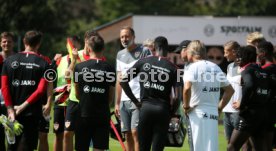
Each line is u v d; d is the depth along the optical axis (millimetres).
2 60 33656
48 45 115312
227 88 32719
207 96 31938
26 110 30734
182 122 36906
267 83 34406
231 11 169500
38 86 30875
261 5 169125
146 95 32906
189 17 91375
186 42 36500
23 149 30641
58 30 137125
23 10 131625
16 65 30875
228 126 37344
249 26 91688
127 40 38219
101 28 94562
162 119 32656
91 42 32438
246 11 168875
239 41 91562
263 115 34312
